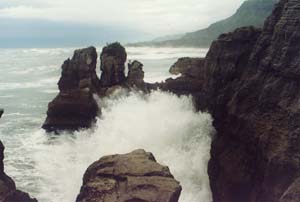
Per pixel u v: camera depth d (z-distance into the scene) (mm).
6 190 14773
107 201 14477
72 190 24156
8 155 29734
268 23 21625
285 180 17562
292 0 19641
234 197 21109
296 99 18250
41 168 27234
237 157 21062
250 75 21828
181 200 23938
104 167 16375
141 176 15227
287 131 18031
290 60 18875
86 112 35125
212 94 25672
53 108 35906
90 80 36062
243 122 20688
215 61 25641
